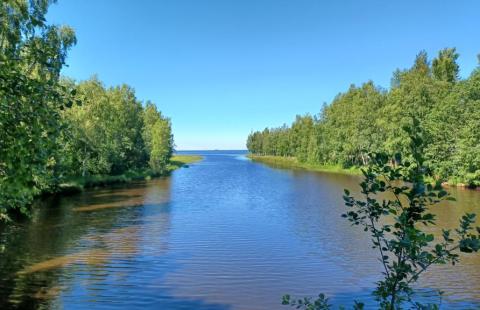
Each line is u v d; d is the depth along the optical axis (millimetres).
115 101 62406
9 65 5320
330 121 84500
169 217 24609
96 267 14289
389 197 30688
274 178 57438
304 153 101062
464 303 11078
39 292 11812
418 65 74812
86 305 10883
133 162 62969
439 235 17859
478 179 38844
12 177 5230
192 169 83125
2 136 5234
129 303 11086
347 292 12102
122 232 20172
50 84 5688
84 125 42969
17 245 17312
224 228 21344
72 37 26078
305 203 31109
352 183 48500
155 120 94750
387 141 56344
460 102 43469
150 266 14484
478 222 20938
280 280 13125
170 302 11188
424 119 48062
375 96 71312
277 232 20344
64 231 20250
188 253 16281
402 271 4254
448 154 42125
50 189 30766
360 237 19109
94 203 30578
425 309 4668
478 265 14320
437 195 4086
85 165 42500
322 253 16344
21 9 6195
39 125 5316
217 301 11320
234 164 108000
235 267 14461
